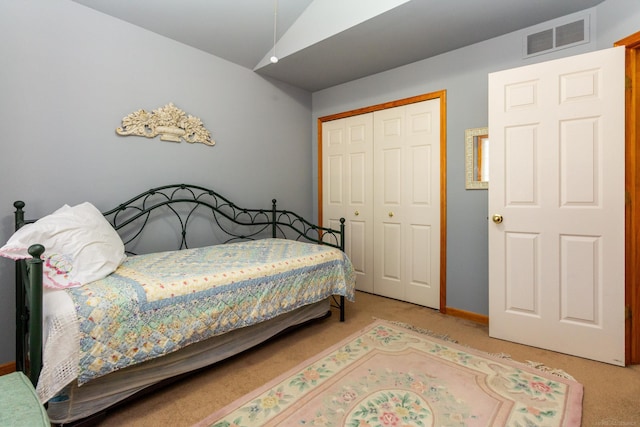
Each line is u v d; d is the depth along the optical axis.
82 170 2.14
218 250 2.49
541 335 2.13
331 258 2.49
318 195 3.86
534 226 2.13
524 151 2.15
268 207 3.40
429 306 2.98
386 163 3.26
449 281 2.82
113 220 2.28
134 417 1.46
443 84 2.80
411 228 3.09
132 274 1.69
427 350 2.10
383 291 3.34
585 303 1.99
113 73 2.26
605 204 1.92
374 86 3.28
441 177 2.84
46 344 1.19
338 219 3.71
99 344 1.31
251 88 3.18
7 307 1.87
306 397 1.60
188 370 1.72
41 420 0.79
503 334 2.27
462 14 2.18
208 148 2.85
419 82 2.95
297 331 2.43
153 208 2.47
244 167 3.15
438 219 2.90
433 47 2.67
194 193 2.77
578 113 1.97
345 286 2.53
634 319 1.92
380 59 2.90
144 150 2.45
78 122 2.11
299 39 2.69
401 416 1.45
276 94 3.43
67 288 1.40
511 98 2.18
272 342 2.25
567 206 2.03
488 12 2.16
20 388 0.91
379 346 2.16
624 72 1.86
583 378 1.77
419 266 3.05
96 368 1.30
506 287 2.25
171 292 1.55
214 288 1.71
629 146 1.88
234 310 1.79
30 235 1.39
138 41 2.38
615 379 1.76
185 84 2.67
